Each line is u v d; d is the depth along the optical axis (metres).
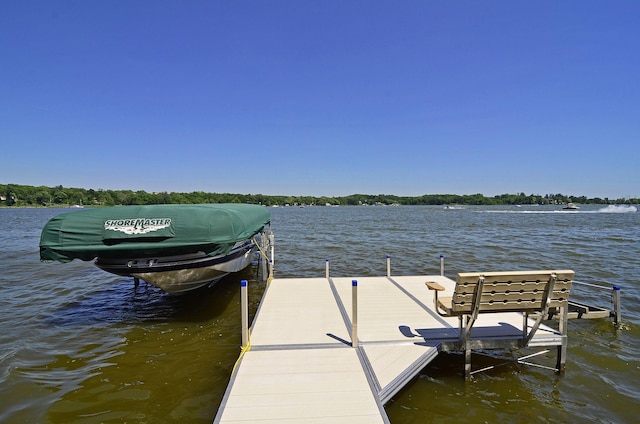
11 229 36.78
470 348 5.04
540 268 14.35
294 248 21.05
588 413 4.38
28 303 9.48
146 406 4.66
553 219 54.31
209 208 7.64
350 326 5.92
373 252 19.27
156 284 7.77
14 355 6.14
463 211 98.88
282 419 3.50
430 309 6.79
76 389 5.07
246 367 4.51
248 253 11.62
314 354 4.87
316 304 7.17
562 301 4.84
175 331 7.35
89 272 13.78
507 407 4.50
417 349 5.01
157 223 6.98
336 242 24.22
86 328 7.51
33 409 4.58
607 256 17.08
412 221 51.41
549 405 4.54
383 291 8.16
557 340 5.19
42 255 6.86
